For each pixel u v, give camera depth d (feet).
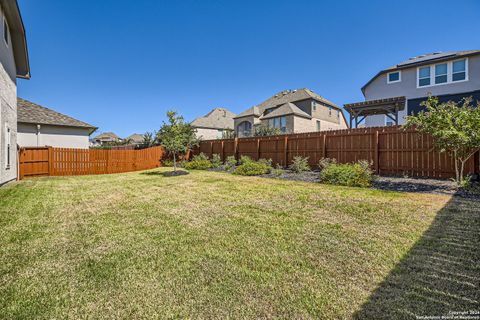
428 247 9.78
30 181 32.37
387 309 6.31
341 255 9.34
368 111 55.93
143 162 53.88
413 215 13.87
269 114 90.53
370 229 11.96
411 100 59.82
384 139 28.86
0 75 26.45
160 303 6.75
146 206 17.49
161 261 9.09
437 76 56.59
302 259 9.10
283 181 29.01
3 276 8.20
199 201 18.83
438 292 6.94
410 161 26.78
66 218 14.74
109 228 12.83
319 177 29.76
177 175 37.45
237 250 9.94
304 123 87.04
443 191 19.65
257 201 18.49
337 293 7.04
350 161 31.76
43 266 8.87
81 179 34.55
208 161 49.24
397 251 9.52
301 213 15.02
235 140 48.65
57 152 41.91
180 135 40.24
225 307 6.55
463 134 18.30
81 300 6.93
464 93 53.21
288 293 7.09
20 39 33.55
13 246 10.62
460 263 8.48
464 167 23.24
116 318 6.21
